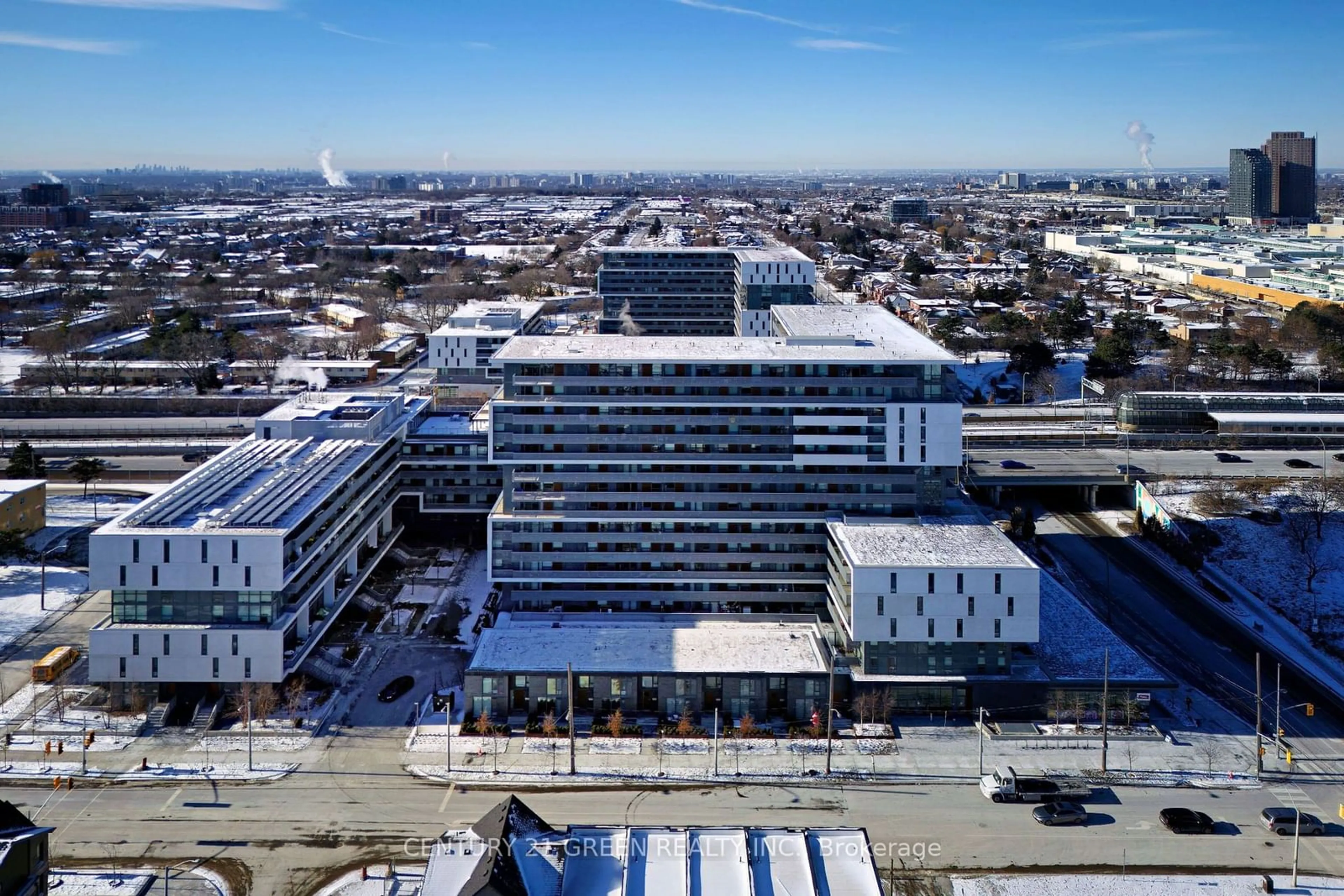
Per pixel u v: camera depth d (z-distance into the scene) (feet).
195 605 579.89
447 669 626.64
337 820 477.36
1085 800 495.82
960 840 464.65
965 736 555.69
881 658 579.48
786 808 488.85
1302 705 588.50
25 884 367.25
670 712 577.84
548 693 576.20
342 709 579.48
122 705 574.56
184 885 431.02
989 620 577.02
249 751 528.22
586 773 517.55
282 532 578.66
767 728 561.84
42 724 557.33
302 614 619.26
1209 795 501.56
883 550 599.57
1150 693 576.61
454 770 520.83
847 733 558.15
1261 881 436.35
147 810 484.33
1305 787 508.53
